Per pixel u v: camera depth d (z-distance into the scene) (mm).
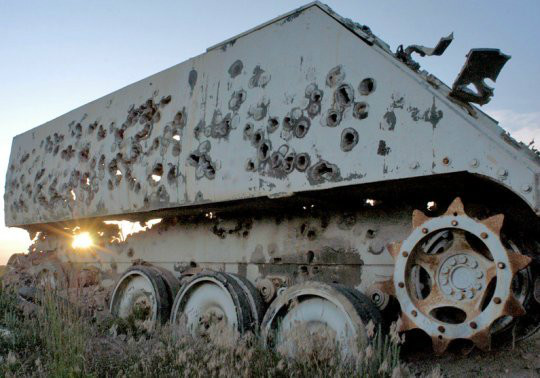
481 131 4164
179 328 5824
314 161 5250
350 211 5852
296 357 4656
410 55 5160
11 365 4637
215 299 6387
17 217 11297
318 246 6070
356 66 5051
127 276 7816
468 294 4301
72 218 9258
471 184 4637
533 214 4629
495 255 4102
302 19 5691
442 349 4305
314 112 5336
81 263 10617
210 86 6730
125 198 7871
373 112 4832
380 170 4707
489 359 4852
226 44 6637
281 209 6527
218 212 7262
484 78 4551
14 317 6551
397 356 4332
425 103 4500
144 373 4613
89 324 6441
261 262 6699
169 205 7016
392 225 5488
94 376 4352
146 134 7703
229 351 4863
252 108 6043
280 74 5801
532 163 3959
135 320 6562
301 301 5340
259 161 5820
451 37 4594
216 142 6438
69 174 9492
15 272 12289
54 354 4754
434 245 4715
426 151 4434
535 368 4531
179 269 7934
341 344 4711
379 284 4781
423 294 4734
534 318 4633
